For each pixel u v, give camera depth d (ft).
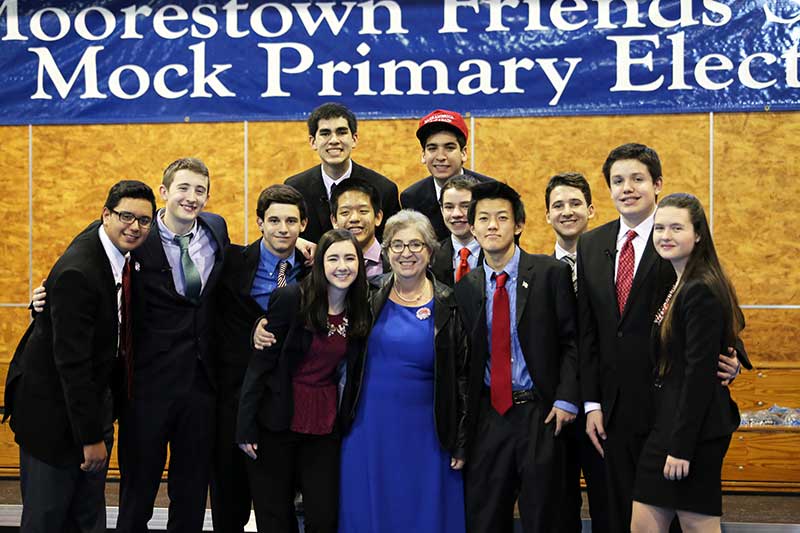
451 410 9.69
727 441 8.93
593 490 10.12
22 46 16.25
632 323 9.33
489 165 15.57
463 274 10.66
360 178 11.16
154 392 10.03
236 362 10.47
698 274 8.75
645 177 9.41
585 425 10.03
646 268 9.32
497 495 9.61
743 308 15.03
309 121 12.30
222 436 10.50
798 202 14.90
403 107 15.69
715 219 15.08
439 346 9.64
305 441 9.91
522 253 10.00
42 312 9.87
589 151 15.34
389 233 9.68
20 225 16.35
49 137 16.26
